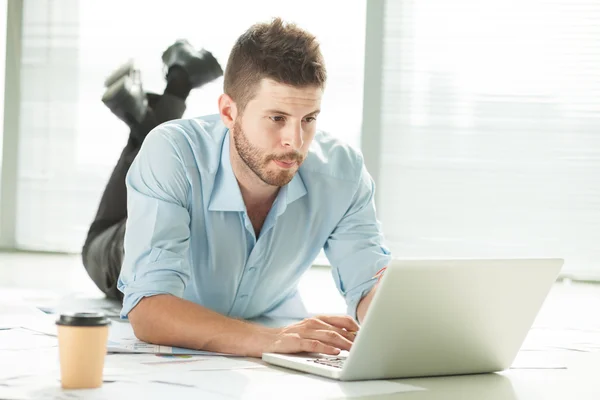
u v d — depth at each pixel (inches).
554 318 109.0
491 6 197.3
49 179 218.1
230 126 70.1
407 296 51.1
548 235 198.2
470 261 52.1
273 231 76.7
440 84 200.7
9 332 71.2
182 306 65.2
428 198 202.4
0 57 219.0
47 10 217.0
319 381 53.6
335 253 80.9
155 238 68.7
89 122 216.7
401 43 201.6
